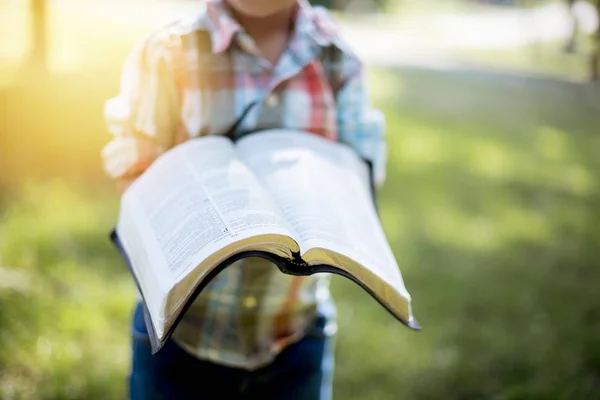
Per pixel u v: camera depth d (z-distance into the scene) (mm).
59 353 2562
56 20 6754
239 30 1383
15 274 3018
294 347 1531
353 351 2852
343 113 1536
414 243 3986
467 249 4012
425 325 3109
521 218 4637
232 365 1465
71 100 4105
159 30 1411
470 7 29266
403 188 4973
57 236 3420
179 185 1286
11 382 2410
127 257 1334
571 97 9578
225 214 1178
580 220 4734
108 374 2523
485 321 3195
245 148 1378
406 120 7277
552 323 3215
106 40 6137
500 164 5965
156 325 1151
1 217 3535
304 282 1458
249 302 1434
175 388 1473
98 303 2943
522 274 3746
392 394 2619
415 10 25469
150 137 1403
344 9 22484
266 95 1425
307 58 1448
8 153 3988
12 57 4844
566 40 14484
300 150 1363
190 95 1396
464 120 7648
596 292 3582
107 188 4094
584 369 2865
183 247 1171
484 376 2771
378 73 10336
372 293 1239
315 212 1243
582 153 6688
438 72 10969
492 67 11836
